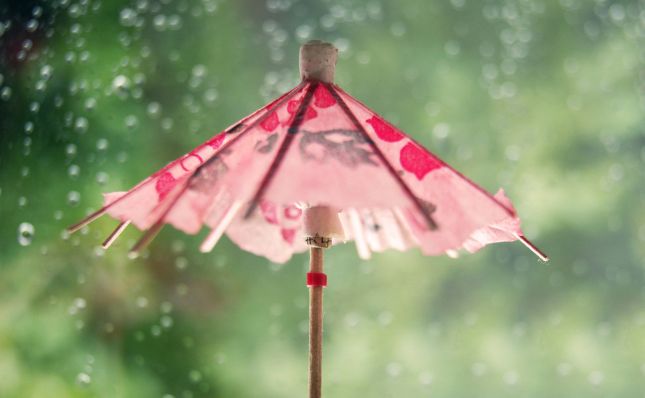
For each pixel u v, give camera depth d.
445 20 1.16
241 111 1.05
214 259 0.94
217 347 0.96
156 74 0.97
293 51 1.10
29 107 0.75
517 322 1.10
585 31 1.17
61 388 0.82
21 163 0.75
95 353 0.83
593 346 1.09
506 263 1.11
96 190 0.83
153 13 0.97
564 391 1.08
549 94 1.15
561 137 1.15
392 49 1.14
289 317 1.00
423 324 1.08
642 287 1.11
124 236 0.80
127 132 0.89
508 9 1.16
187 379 0.92
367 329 1.06
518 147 1.14
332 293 1.06
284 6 1.10
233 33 1.06
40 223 0.79
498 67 1.15
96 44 0.87
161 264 0.90
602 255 1.12
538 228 1.12
